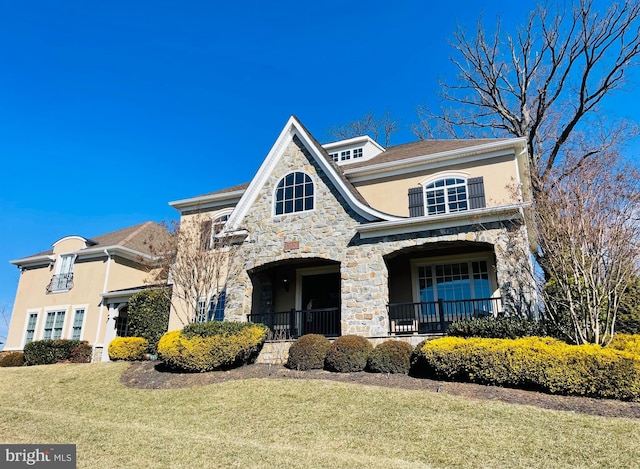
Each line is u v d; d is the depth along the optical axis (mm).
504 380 9438
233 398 9758
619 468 5730
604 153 14828
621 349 9617
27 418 8758
